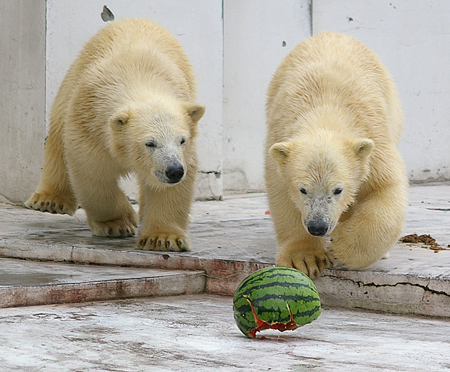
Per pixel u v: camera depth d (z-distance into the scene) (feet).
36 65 53.31
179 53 40.16
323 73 30.86
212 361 18.35
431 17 83.35
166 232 35.04
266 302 21.13
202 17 60.90
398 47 81.20
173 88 36.63
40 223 44.62
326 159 26.91
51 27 52.60
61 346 19.97
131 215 41.22
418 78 83.05
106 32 39.45
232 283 31.22
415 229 41.57
